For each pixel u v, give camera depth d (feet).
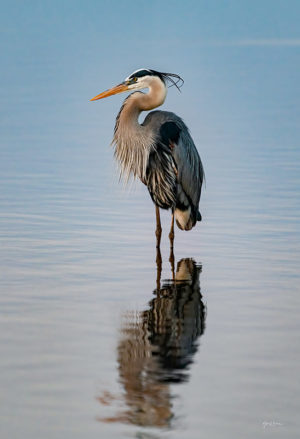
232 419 23.67
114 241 44.80
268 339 29.78
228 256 41.98
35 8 290.35
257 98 106.52
